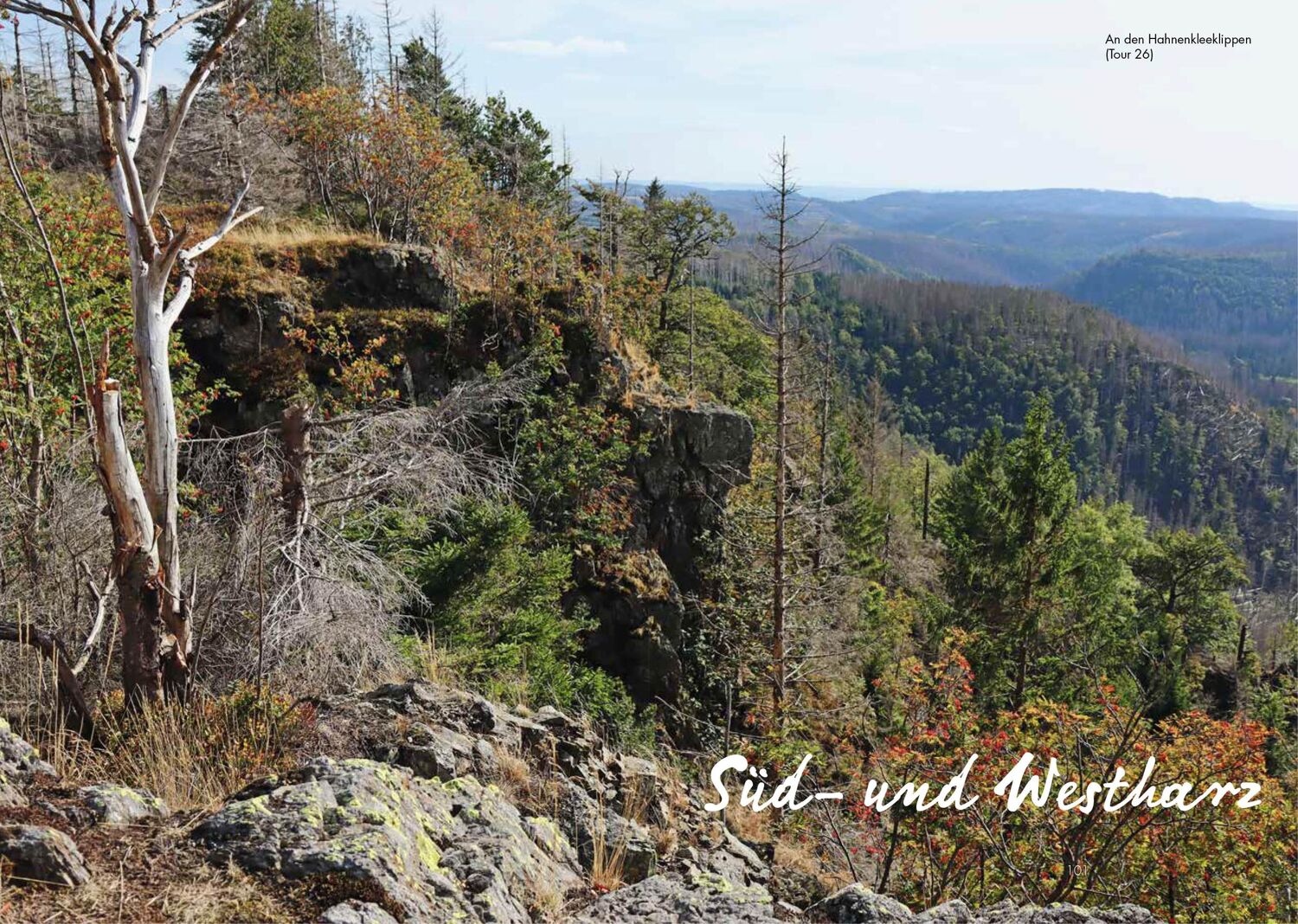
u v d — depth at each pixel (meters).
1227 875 10.45
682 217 49.66
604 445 19.16
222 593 7.68
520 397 17.89
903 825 10.09
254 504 8.55
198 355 16.67
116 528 6.39
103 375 6.31
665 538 20.53
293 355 17.03
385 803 4.08
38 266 10.90
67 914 2.93
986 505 30.72
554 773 6.36
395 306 18.66
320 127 24.05
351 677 8.05
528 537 15.87
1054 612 27.98
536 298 19.47
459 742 6.27
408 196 23.23
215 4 6.96
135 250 6.60
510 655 11.62
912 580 46.16
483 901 3.63
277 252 18.17
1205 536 45.38
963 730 11.79
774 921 4.06
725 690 20.41
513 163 41.78
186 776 4.77
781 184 20.73
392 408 16.33
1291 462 177.50
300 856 3.40
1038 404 28.19
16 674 6.80
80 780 4.59
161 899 3.10
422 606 11.87
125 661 6.39
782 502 20.94
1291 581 138.62
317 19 40.62
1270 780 10.88
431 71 43.62
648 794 6.96
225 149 22.88
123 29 6.48
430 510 12.62
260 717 5.61
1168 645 39.81
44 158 24.33
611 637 17.97
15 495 8.23
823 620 24.72
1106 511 66.31
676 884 4.53
